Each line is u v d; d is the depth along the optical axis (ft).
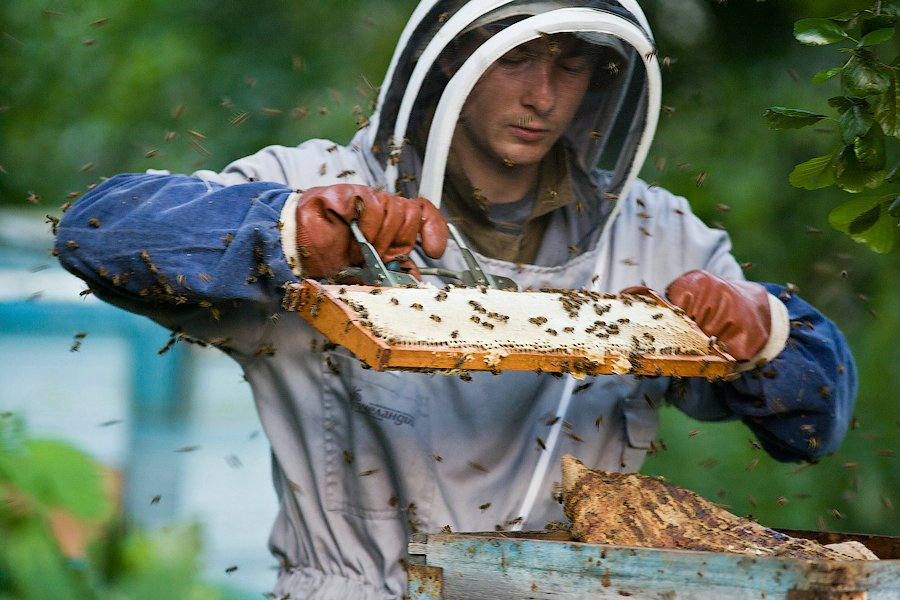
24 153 56.08
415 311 14.33
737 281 18.15
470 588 14.11
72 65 55.98
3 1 56.59
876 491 39.22
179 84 54.13
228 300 16.43
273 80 53.21
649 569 12.67
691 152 40.52
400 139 18.51
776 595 11.92
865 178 15.16
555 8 17.92
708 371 16.07
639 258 20.94
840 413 18.93
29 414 35.29
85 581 23.90
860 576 11.84
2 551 23.16
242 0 54.95
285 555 20.39
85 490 25.00
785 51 40.27
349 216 15.98
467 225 19.63
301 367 19.08
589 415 19.77
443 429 18.90
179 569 24.82
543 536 15.67
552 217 20.12
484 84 18.12
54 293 36.58
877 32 14.42
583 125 19.26
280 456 19.42
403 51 18.51
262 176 19.72
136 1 56.29
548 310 15.62
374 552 18.90
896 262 40.45
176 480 36.09
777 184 40.93
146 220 16.17
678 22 40.57
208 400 37.35
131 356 36.73
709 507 14.71
